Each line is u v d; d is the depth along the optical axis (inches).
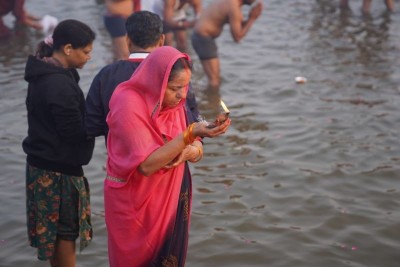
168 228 254.7
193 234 360.8
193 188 410.9
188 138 229.5
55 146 284.2
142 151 233.9
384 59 656.4
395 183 414.3
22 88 591.8
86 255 343.3
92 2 860.0
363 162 441.7
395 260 336.2
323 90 577.6
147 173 235.8
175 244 261.4
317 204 389.7
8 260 338.6
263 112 533.6
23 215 383.2
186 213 264.1
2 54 686.5
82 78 610.9
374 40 718.5
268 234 360.5
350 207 386.3
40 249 291.3
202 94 576.1
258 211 384.2
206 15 591.2
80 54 290.8
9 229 368.5
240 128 503.2
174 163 240.5
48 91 280.4
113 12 594.2
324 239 355.6
